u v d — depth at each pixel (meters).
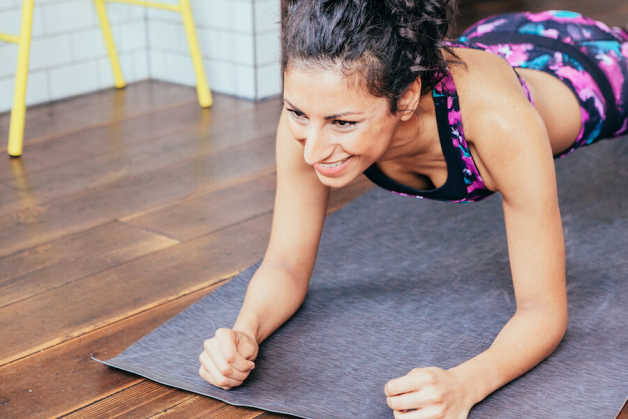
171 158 2.27
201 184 2.09
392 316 1.45
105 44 2.90
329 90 0.97
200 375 1.26
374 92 0.98
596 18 3.68
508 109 1.12
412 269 1.62
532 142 1.13
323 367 1.29
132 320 1.46
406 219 1.85
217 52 2.82
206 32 2.83
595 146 2.23
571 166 2.11
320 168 1.03
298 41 0.97
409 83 1.01
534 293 1.23
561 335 1.25
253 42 2.71
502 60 1.24
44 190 2.06
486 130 1.12
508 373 1.20
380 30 0.97
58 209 1.95
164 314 1.48
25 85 2.26
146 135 2.45
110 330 1.43
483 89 1.13
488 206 1.91
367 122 1.00
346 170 1.04
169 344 1.37
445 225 1.81
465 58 1.17
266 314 1.34
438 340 1.37
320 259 1.67
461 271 1.61
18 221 1.89
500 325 1.41
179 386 1.25
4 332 1.43
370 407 1.19
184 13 2.62
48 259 1.70
